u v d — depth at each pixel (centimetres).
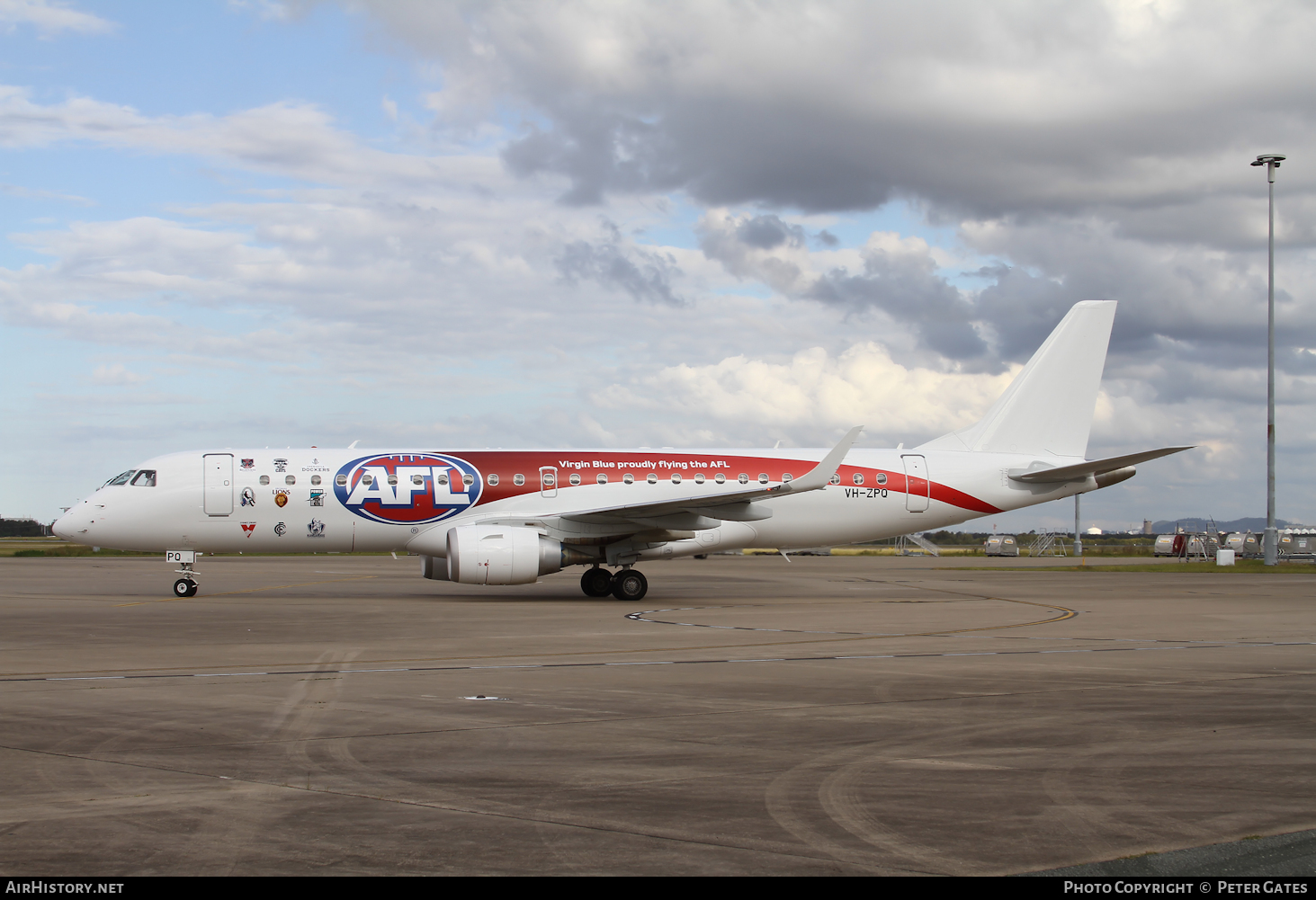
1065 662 1644
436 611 2570
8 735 1047
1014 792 836
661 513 2989
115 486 3011
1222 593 3356
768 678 1455
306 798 808
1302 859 679
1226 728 1102
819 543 3394
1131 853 688
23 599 2977
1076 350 3581
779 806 793
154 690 1337
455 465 3119
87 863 654
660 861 664
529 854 676
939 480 3425
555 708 1212
